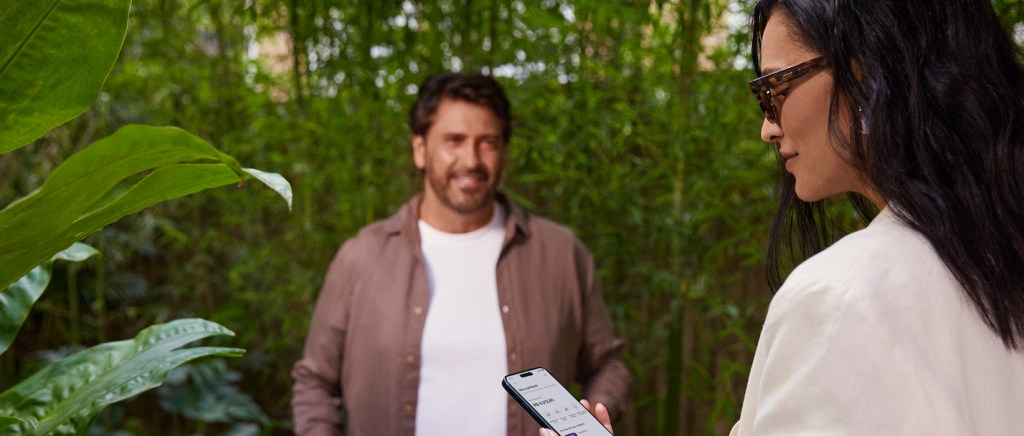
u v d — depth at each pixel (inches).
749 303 96.1
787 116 30.4
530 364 65.8
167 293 121.7
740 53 80.0
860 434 25.4
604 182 90.7
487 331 66.1
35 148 110.7
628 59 93.0
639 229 93.7
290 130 104.7
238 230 116.0
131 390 32.9
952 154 27.2
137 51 108.6
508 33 91.4
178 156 25.5
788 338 27.7
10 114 27.1
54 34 26.3
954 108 27.2
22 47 26.1
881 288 26.7
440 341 65.6
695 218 87.8
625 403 71.6
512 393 41.7
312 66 96.6
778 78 30.0
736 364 94.2
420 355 65.5
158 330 37.9
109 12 26.4
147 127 23.5
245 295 108.7
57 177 23.8
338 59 94.1
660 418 96.6
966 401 26.3
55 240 27.6
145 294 117.3
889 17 27.7
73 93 27.4
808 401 26.5
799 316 27.5
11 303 36.8
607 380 71.3
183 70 108.3
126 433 107.3
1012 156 27.8
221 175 28.0
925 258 27.5
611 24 93.0
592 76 93.3
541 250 69.2
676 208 89.1
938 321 26.7
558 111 87.4
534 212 102.0
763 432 27.9
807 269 28.5
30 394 35.0
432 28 93.6
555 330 67.2
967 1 28.2
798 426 26.8
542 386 42.7
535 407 40.6
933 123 27.3
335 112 98.2
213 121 109.8
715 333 97.7
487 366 65.5
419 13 92.7
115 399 32.5
